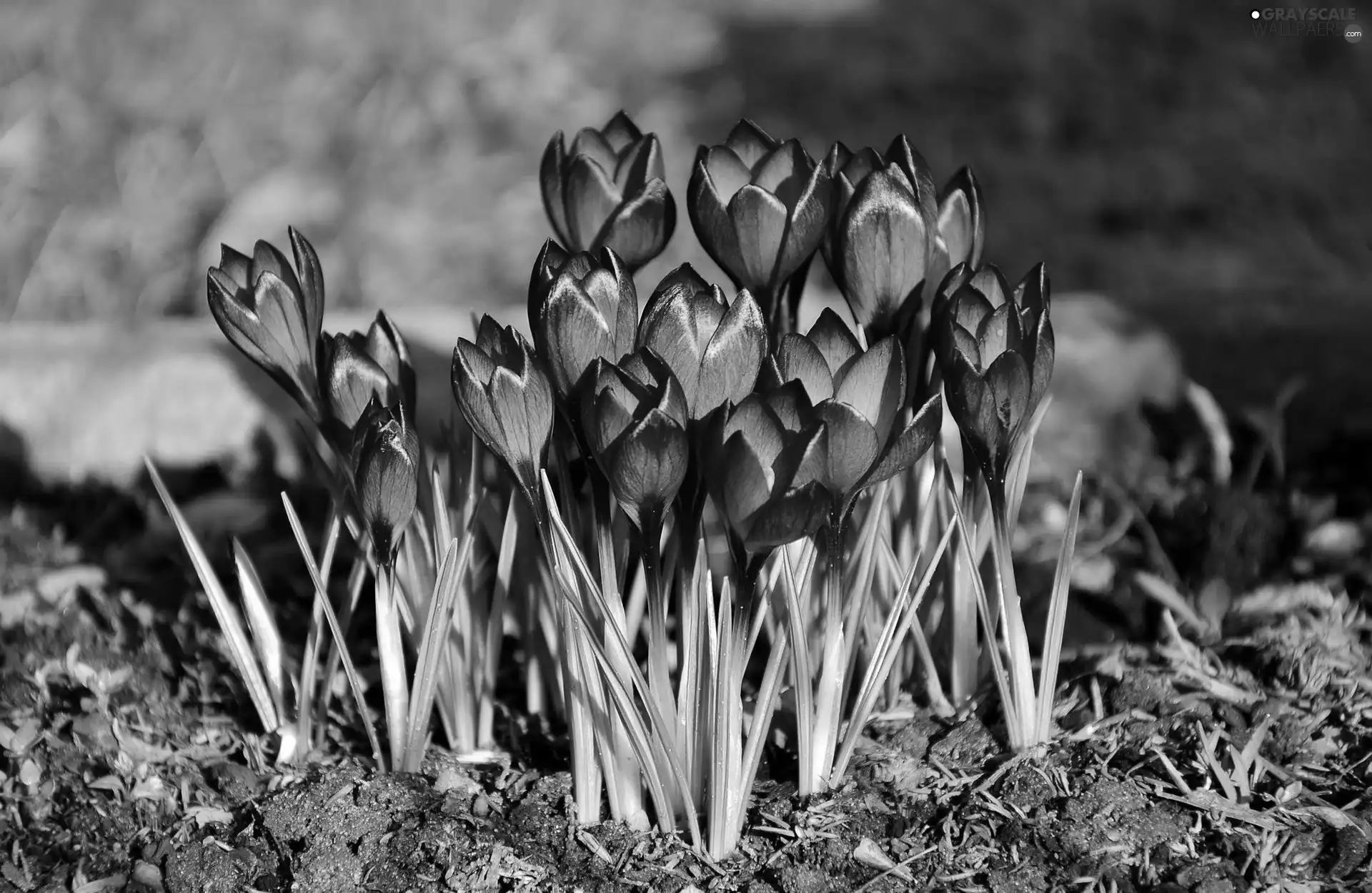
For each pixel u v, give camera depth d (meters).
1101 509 1.40
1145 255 2.14
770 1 3.13
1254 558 1.35
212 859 1.23
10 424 1.50
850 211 1.21
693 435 1.19
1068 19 2.97
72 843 1.25
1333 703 1.26
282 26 2.74
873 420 1.19
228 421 1.48
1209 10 2.98
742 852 1.22
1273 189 2.34
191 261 2.08
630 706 1.20
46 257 2.09
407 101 2.51
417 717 1.24
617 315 1.19
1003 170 2.40
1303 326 1.46
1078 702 1.26
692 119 2.57
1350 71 2.75
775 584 1.24
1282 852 1.21
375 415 1.21
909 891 1.21
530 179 2.37
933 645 1.28
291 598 1.36
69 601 1.36
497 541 1.27
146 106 2.43
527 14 2.92
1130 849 1.22
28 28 2.62
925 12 3.02
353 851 1.23
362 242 2.14
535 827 1.23
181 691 1.30
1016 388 1.20
